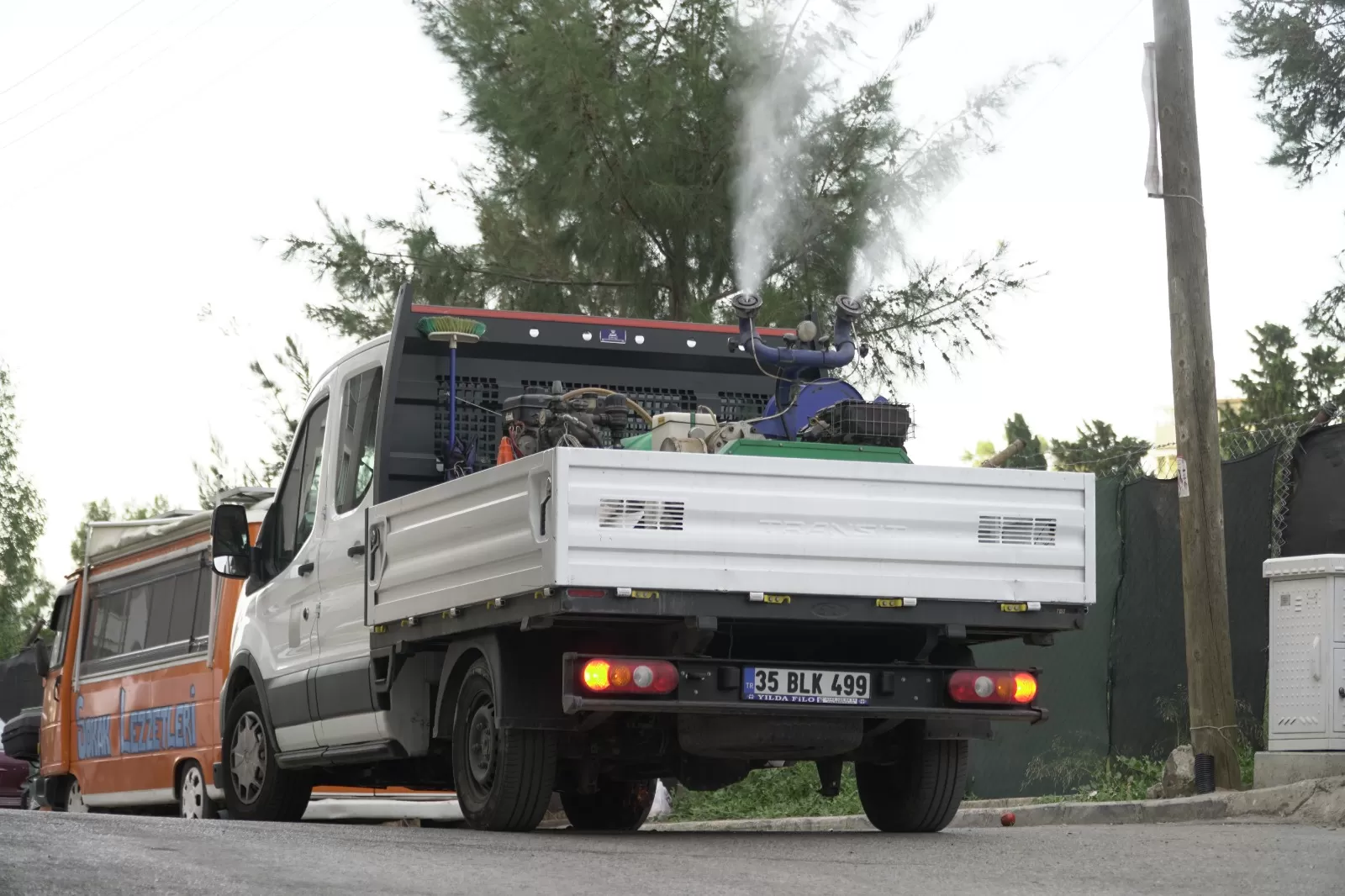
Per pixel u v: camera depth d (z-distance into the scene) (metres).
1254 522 12.52
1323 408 12.31
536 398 9.25
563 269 18.78
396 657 9.34
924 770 9.07
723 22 17.50
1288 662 11.19
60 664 17.56
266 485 21.02
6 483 47.16
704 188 17.55
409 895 5.69
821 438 8.98
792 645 8.82
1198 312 12.02
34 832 7.14
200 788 14.30
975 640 9.00
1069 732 13.61
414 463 9.96
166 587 15.47
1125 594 13.29
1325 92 23.42
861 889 6.29
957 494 8.19
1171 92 12.20
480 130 17.77
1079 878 6.83
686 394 10.68
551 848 7.63
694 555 7.75
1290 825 9.97
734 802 15.51
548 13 17.33
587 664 7.84
